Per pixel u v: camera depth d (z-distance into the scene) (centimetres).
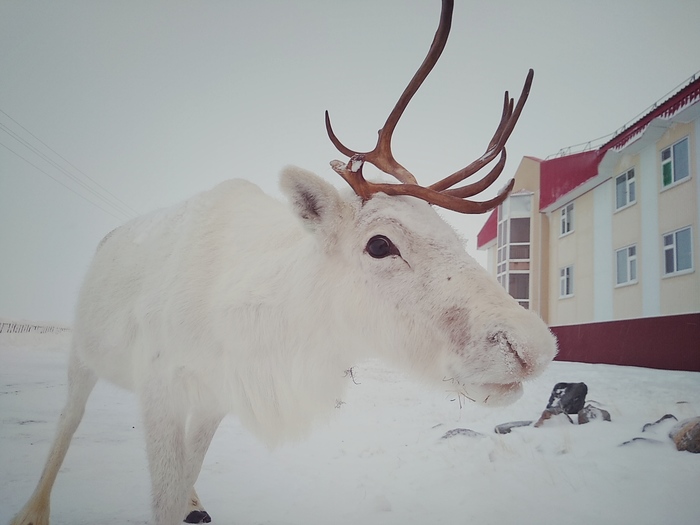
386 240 237
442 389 226
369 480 413
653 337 1007
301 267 269
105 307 340
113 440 539
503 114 269
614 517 303
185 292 290
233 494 388
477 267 226
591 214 1260
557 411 536
